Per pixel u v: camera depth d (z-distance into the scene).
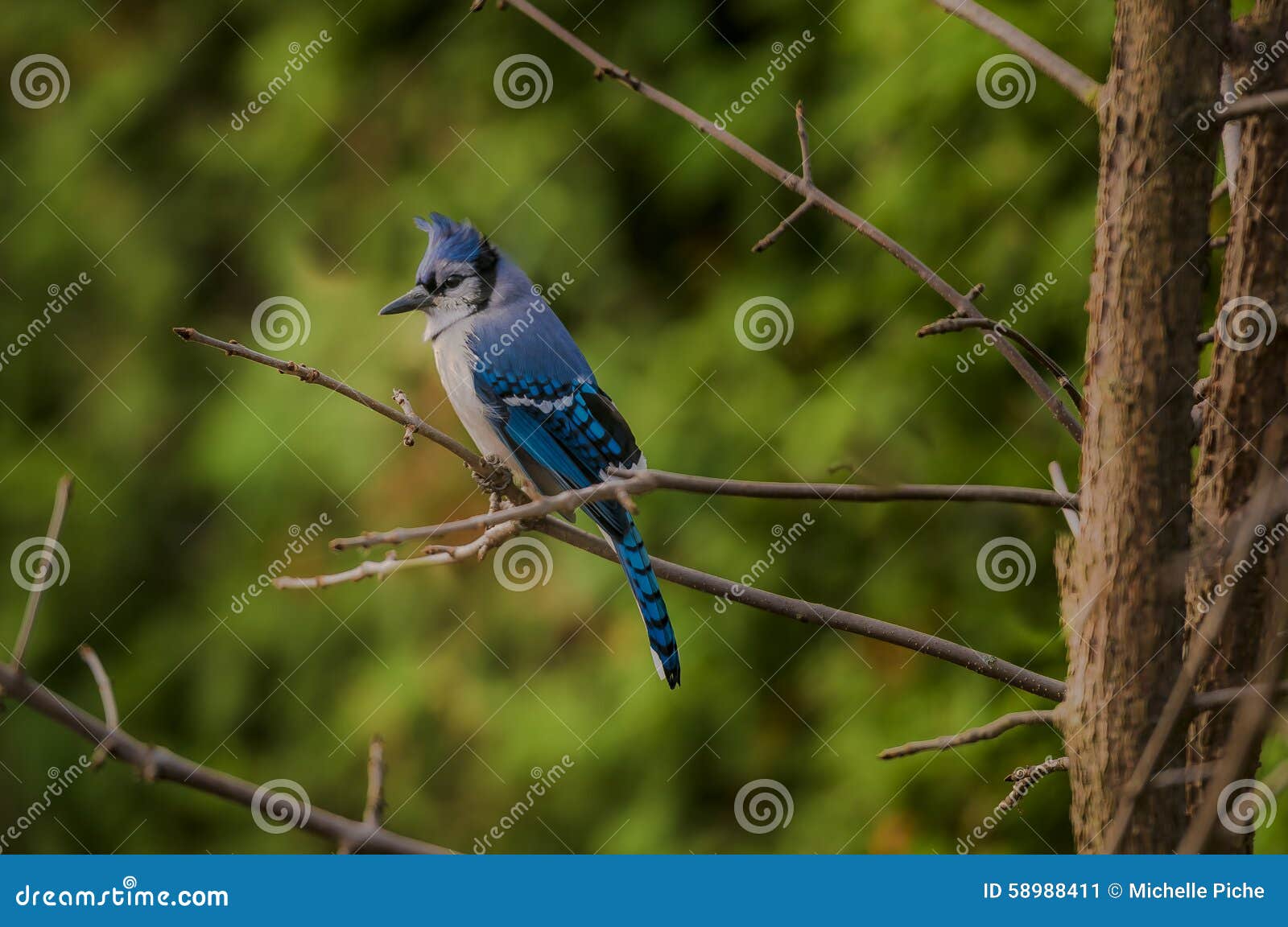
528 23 12.55
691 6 12.28
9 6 13.91
